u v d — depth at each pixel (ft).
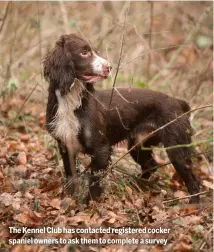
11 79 32.48
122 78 38.45
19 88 34.65
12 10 38.73
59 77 23.81
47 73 24.20
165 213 23.68
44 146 29.91
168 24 48.44
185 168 26.66
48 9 42.57
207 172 29.25
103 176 24.47
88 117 24.23
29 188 24.80
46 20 41.75
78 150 24.94
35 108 34.04
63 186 25.03
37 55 39.93
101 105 25.13
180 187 28.14
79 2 45.44
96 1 45.14
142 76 41.22
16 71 36.50
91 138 24.40
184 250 20.15
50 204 23.45
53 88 24.13
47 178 26.14
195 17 45.60
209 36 41.68
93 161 24.90
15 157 27.84
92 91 24.64
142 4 46.75
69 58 23.82
